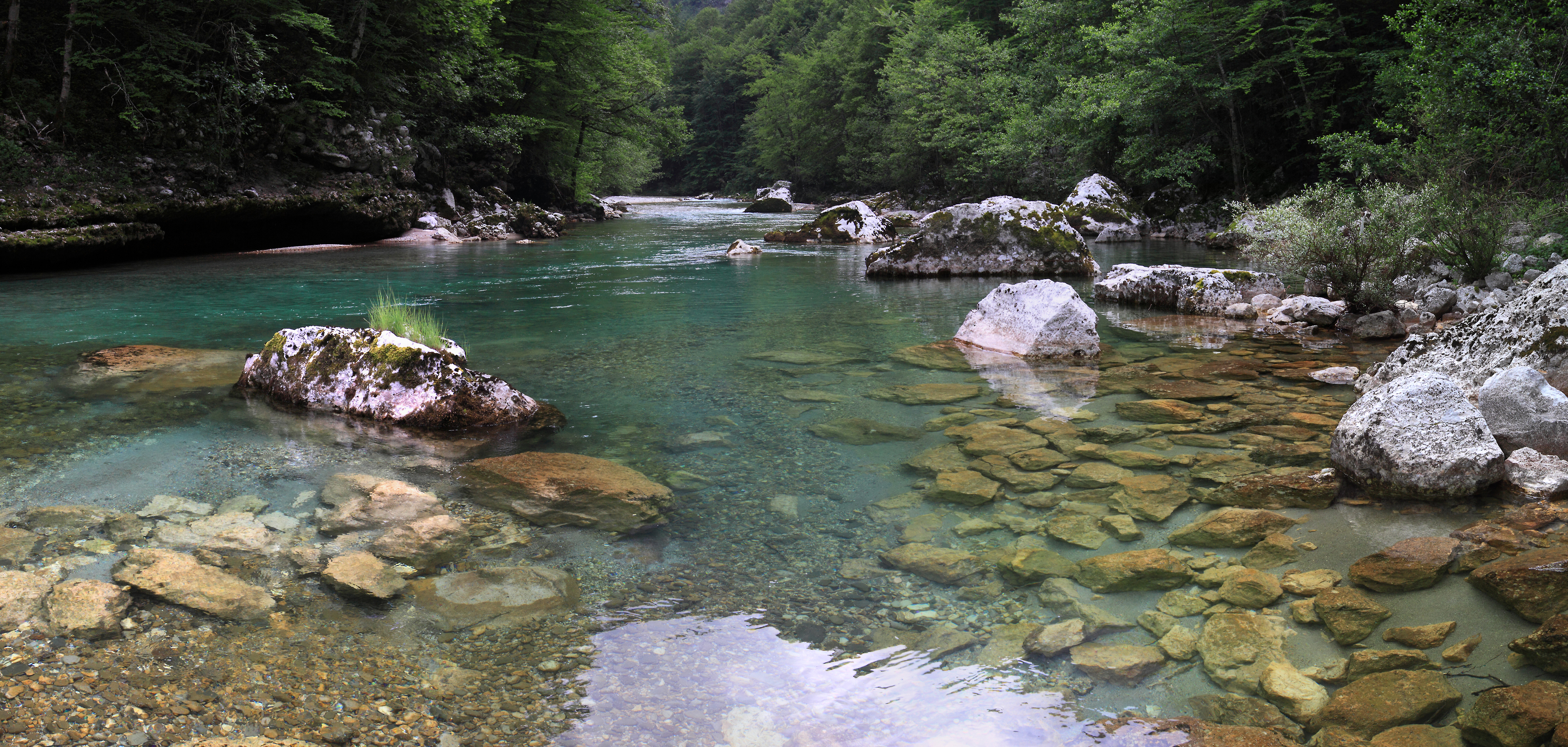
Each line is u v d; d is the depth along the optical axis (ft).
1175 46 73.05
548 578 10.03
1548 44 36.37
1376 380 18.89
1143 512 12.01
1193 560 10.44
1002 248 44.98
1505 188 35.73
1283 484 12.98
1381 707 7.32
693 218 114.62
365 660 8.20
